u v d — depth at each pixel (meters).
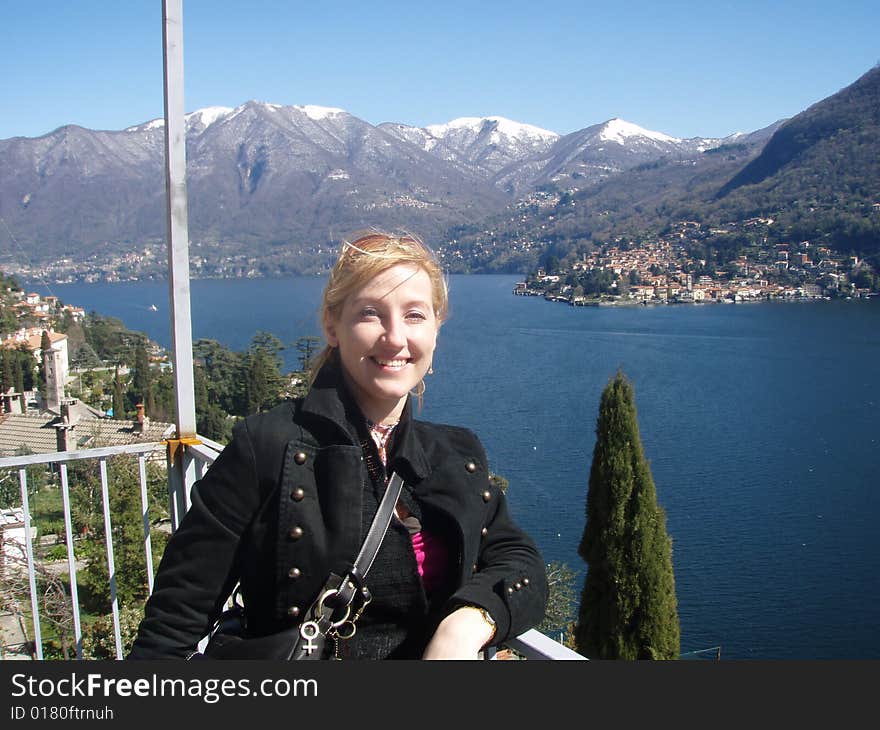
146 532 2.74
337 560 1.24
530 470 39.75
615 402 10.20
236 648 1.24
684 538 31.47
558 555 29.09
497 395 57.75
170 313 2.66
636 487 10.22
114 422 20.94
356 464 1.27
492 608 1.25
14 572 5.95
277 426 1.29
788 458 41.59
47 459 2.62
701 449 43.81
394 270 1.32
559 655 1.29
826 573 27.72
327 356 1.41
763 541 30.80
